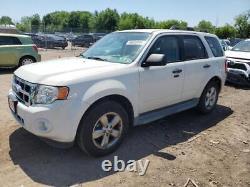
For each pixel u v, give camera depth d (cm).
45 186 364
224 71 676
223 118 651
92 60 489
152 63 461
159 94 506
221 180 400
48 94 382
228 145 509
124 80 442
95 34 3694
